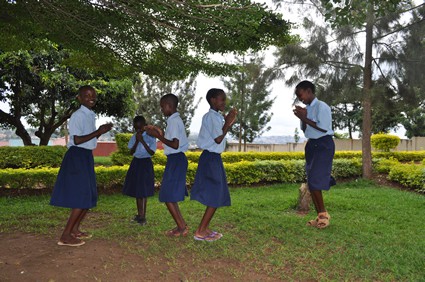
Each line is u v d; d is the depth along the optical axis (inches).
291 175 405.4
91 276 119.9
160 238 165.0
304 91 191.3
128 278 120.4
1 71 457.7
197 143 167.0
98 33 189.9
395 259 144.8
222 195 163.2
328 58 399.5
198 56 220.2
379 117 943.0
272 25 184.4
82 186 147.5
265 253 151.0
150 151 194.4
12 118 530.3
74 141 145.9
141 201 199.6
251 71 439.5
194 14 137.3
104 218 216.7
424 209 255.0
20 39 233.1
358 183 397.4
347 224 204.5
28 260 131.8
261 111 775.7
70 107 532.7
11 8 183.6
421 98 403.9
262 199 288.0
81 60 256.2
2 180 301.1
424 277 127.8
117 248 149.7
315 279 126.1
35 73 461.4
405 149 827.4
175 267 131.5
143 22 166.6
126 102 536.1
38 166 404.8
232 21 134.2
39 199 284.0
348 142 844.6
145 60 232.4
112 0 150.0
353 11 167.8
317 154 187.5
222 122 165.5
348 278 126.2
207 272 127.4
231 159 551.5
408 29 374.3
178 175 165.8
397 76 390.9
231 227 195.2
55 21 180.7
